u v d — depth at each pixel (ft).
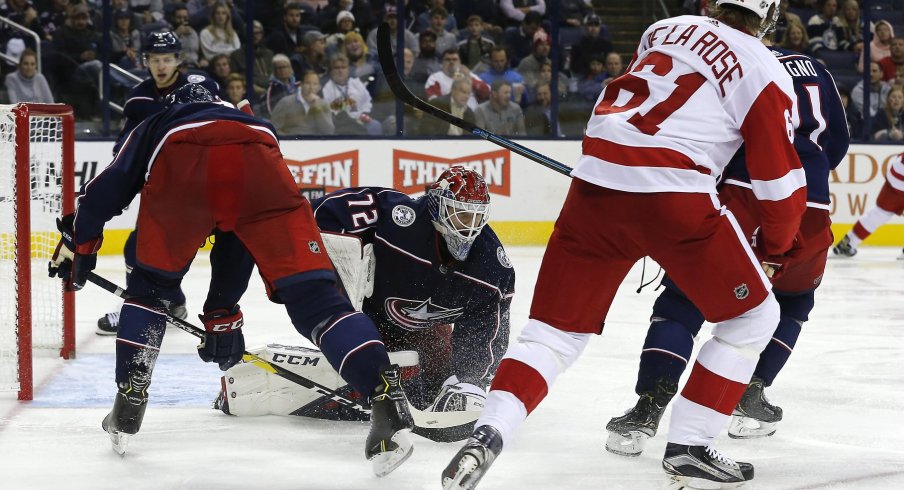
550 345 21.34
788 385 33.91
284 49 82.17
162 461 23.94
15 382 31.86
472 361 27.14
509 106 85.20
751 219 25.77
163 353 38.37
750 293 20.94
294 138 80.07
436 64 84.12
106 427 24.43
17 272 30.25
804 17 91.30
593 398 31.55
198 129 23.09
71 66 78.95
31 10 79.51
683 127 20.92
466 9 85.56
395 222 26.13
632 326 46.09
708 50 21.20
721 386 21.66
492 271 26.30
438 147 82.23
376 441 21.53
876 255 78.54
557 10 84.84
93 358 37.42
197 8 81.10
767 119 20.77
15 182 29.99
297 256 23.06
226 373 28.25
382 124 83.71
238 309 25.39
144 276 24.07
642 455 25.17
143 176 24.23
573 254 21.57
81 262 24.99
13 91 78.23
